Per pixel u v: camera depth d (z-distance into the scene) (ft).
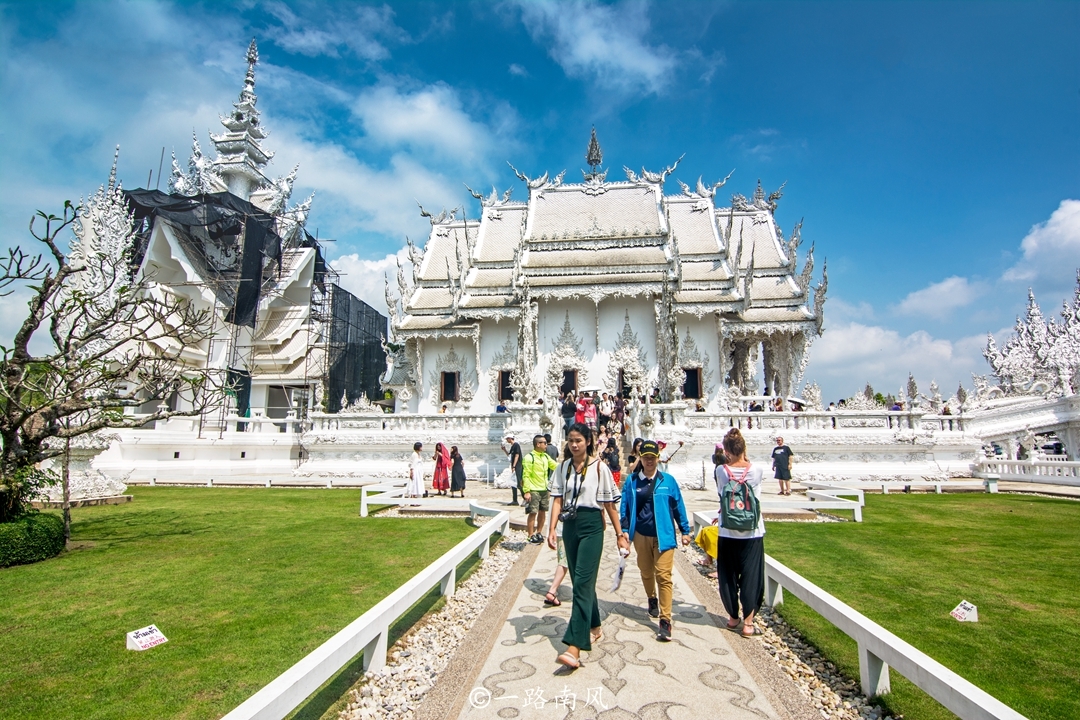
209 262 124.26
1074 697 16.22
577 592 18.47
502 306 113.50
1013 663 18.45
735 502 21.08
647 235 113.60
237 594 25.59
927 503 57.36
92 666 18.03
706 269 117.19
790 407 104.63
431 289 128.88
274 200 154.51
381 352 176.55
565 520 19.56
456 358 121.08
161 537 39.09
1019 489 69.77
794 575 22.45
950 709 12.88
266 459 97.81
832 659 18.99
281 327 142.20
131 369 37.29
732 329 112.98
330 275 158.30
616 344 112.06
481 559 33.53
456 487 59.72
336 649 15.23
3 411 32.96
